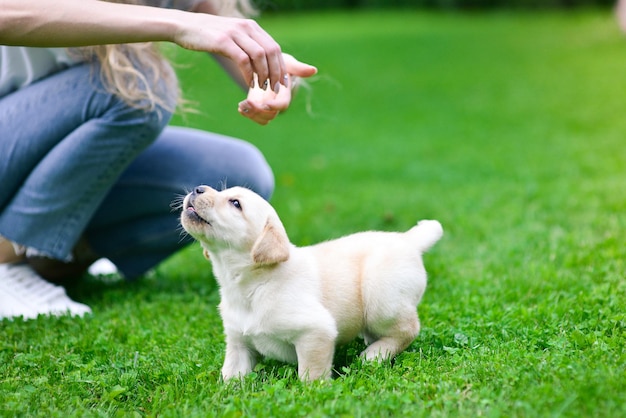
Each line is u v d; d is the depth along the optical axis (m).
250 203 1.93
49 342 2.10
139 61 2.19
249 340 1.93
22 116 2.19
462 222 2.85
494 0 13.01
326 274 1.95
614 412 1.67
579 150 4.07
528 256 2.49
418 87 6.99
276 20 12.77
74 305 2.30
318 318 1.88
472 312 2.14
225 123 5.67
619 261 2.35
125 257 2.51
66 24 1.85
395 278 1.96
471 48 9.02
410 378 1.86
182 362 1.98
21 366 1.99
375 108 6.21
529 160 3.95
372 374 1.88
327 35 10.43
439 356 1.95
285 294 1.90
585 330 2.01
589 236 2.58
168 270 2.66
